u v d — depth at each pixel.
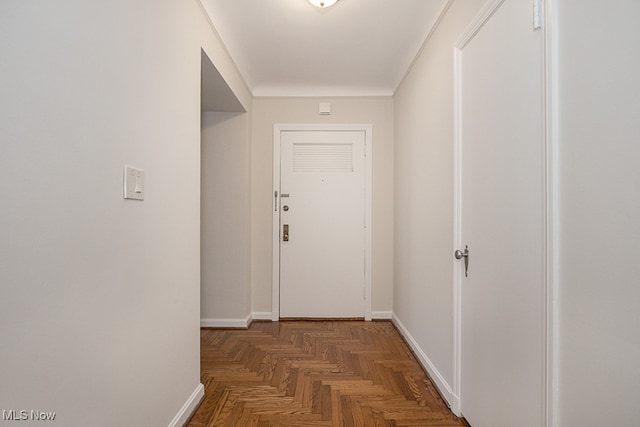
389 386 1.96
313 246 3.26
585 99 0.87
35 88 0.75
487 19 1.40
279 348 2.54
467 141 1.60
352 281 3.26
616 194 0.78
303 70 2.86
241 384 1.98
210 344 2.63
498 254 1.31
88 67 0.92
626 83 0.75
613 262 0.79
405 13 2.03
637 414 0.73
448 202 1.79
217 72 2.16
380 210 3.26
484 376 1.43
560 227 0.97
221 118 3.04
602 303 0.82
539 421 1.05
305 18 2.09
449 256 1.77
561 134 0.96
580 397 0.89
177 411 1.52
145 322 1.24
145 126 1.23
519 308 1.17
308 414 1.68
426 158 2.18
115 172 1.04
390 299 3.26
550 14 0.98
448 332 1.78
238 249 3.05
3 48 0.68
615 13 0.78
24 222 0.73
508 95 1.24
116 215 1.05
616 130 0.78
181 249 1.55
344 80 3.07
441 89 1.91
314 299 3.26
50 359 0.80
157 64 1.32
